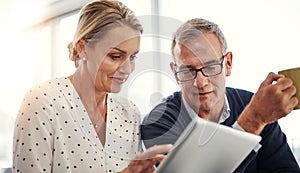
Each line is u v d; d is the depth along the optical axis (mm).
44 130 850
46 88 896
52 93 887
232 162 769
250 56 1588
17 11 2523
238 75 1610
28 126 843
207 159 688
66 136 866
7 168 2346
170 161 603
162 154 586
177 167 623
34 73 2486
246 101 1254
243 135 745
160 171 605
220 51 1024
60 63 2371
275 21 1529
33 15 2479
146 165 599
